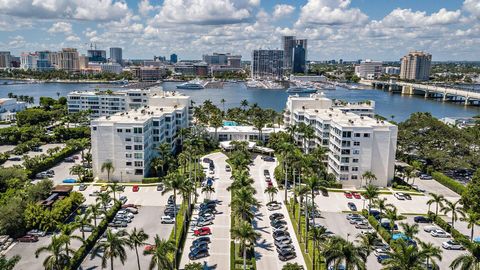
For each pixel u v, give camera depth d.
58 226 111.06
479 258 82.50
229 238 119.81
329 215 138.25
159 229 124.44
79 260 103.50
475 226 130.38
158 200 149.75
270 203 144.50
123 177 172.00
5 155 199.75
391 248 112.06
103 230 122.50
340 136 166.12
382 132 165.12
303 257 108.88
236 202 107.75
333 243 87.25
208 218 131.00
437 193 163.62
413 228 104.00
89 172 175.50
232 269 100.62
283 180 168.38
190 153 165.00
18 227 115.81
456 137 194.75
